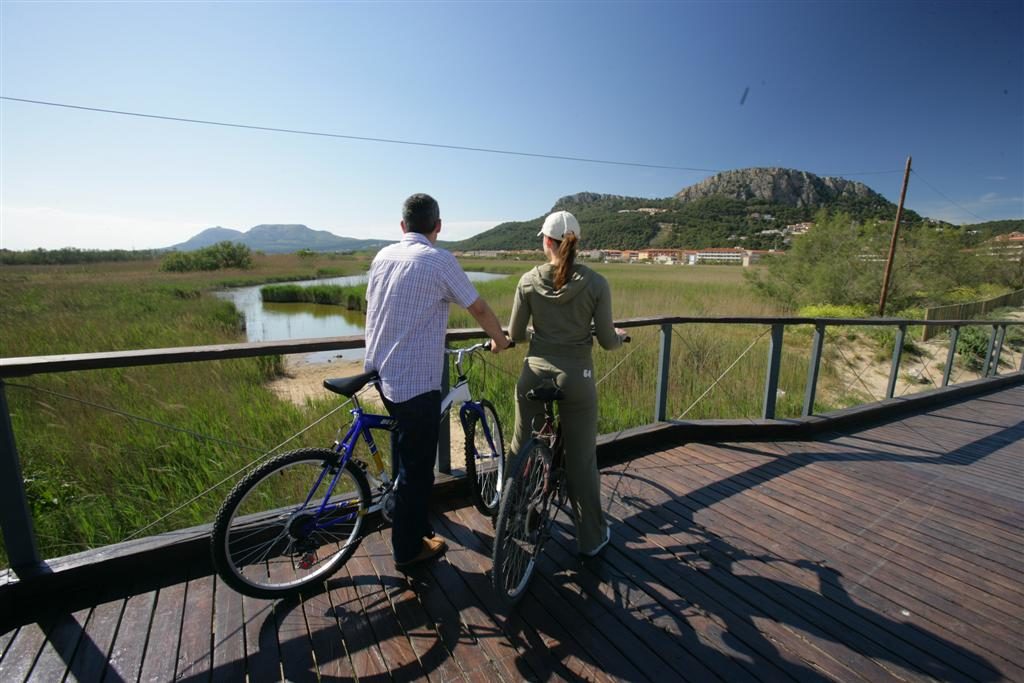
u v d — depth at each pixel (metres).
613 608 2.00
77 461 3.75
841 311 17.02
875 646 1.82
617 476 3.25
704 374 7.65
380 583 2.11
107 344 9.12
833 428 4.36
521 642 1.80
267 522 2.18
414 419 1.94
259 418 4.92
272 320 20.06
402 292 1.89
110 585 1.98
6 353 8.25
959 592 2.14
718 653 1.77
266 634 1.80
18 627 1.77
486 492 2.81
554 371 2.12
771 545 2.48
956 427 4.73
